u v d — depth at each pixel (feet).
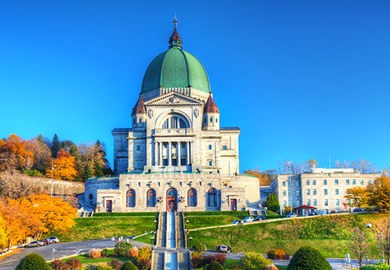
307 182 597.52
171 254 346.33
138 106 637.30
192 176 548.31
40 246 397.19
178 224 459.73
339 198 593.83
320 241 412.77
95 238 431.43
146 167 588.50
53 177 641.81
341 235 428.56
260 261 305.32
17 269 254.27
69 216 449.06
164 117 608.19
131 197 546.67
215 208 540.93
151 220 472.44
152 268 319.27
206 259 318.04
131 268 293.02
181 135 594.24
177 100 607.78
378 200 474.49
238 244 403.95
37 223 420.36
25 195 539.70
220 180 545.85
